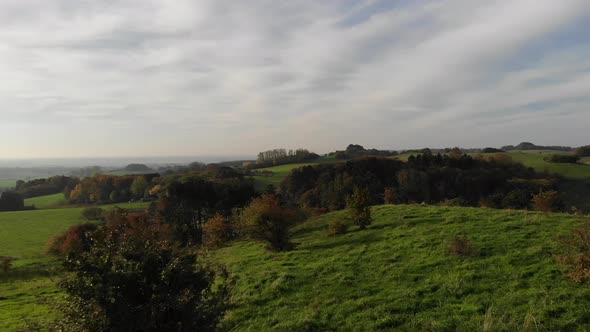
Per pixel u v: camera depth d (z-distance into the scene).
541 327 9.01
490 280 12.71
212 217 45.59
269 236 25.47
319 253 21.73
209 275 8.22
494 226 20.36
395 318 10.91
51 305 7.27
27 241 60.34
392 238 21.73
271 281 17.05
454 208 28.39
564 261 12.30
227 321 12.41
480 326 9.55
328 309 12.50
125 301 6.85
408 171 75.38
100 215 77.19
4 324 17.39
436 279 13.67
